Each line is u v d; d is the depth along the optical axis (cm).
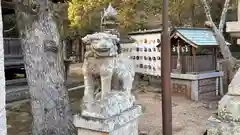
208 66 966
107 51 344
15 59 1168
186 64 948
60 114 516
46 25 505
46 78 507
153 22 1404
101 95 356
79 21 1455
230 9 1080
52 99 510
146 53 1129
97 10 1363
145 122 673
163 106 338
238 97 167
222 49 718
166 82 336
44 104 506
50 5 520
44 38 504
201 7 1188
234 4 1041
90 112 351
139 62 1165
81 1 1422
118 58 388
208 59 966
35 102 508
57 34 526
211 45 902
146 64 1137
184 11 1206
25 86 1090
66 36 1816
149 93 1038
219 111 172
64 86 536
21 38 508
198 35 932
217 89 981
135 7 1284
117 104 364
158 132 598
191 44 886
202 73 929
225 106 168
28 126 692
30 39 500
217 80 980
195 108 806
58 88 519
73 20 1506
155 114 749
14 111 849
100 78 363
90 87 362
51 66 511
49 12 513
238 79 169
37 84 504
